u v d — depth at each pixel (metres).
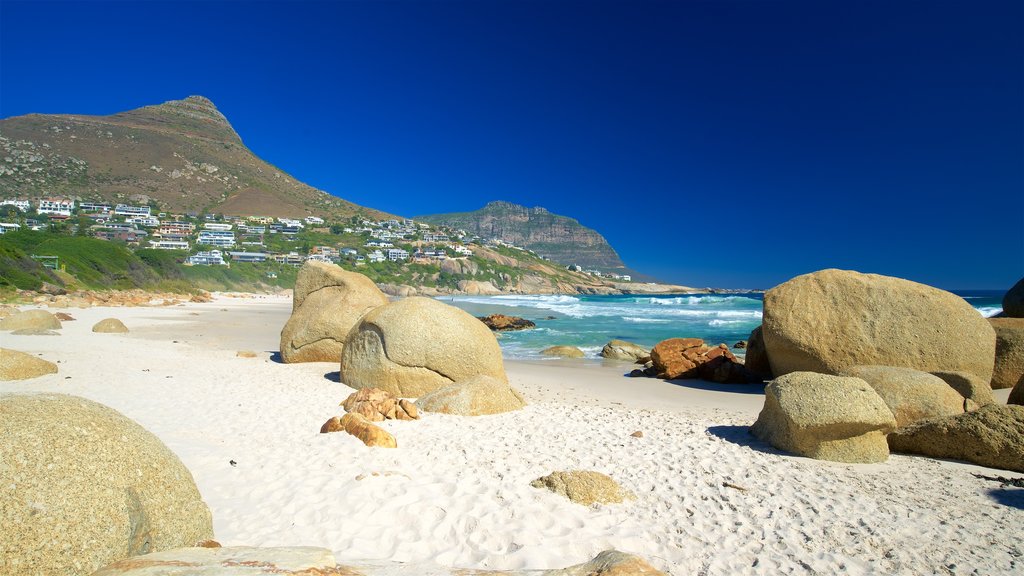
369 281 15.02
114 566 2.57
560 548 4.19
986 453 6.61
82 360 12.71
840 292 11.76
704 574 3.90
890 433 7.34
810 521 4.82
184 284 62.28
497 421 8.36
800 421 6.79
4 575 2.51
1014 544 4.43
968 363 10.84
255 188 185.75
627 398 11.61
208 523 3.56
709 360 14.11
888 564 4.09
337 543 4.16
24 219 102.69
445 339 10.45
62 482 2.82
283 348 14.14
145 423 7.40
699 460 6.55
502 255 177.50
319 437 6.86
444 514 4.72
